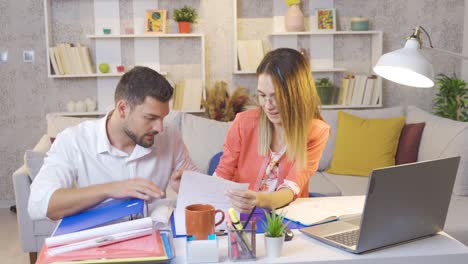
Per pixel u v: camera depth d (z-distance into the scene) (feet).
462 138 10.98
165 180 6.70
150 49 14.98
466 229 9.22
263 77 6.25
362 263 4.79
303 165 6.44
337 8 15.31
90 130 6.27
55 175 5.84
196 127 12.41
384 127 12.71
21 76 15.01
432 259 4.90
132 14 14.84
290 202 6.36
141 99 5.42
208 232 5.02
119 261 4.38
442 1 15.46
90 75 14.28
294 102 6.22
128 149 6.30
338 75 15.51
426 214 5.24
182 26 14.49
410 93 15.74
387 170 4.68
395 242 5.11
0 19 14.76
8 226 13.70
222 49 15.15
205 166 12.04
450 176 5.30
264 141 6.73
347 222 5.69
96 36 14.29
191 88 14.58
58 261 4.37
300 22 14.65
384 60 6.46
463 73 15.56
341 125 13.12
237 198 5.64
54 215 5.47
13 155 15.29
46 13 14.08
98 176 6.23
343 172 12.71
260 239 5.31
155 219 5.52
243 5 15.03
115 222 5.30
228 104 14.29
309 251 4.96
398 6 15.40
